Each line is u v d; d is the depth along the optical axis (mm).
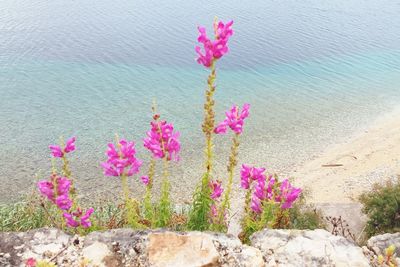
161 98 39500
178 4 81000
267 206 6426
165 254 4668
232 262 4684
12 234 4871
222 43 5996
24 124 32094
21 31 58594
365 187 25547
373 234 17594
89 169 25531
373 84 45500
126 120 34062
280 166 28344
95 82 42781
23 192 22391
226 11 76312
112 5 78812
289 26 68500
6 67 45562
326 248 4957
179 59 50906
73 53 51562
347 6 88188
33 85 41062
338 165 28609
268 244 5043
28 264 4098
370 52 57094
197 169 26062
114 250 4703
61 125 32375
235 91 42344
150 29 62719
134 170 6051
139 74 45719
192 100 39375
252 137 32125
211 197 6914
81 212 6188
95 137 30484
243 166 6727
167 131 6156
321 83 45344
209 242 4832
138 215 6801
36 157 26891
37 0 78500
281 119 35938
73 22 65438
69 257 4625
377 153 30344
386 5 91375
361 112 38344
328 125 35312
